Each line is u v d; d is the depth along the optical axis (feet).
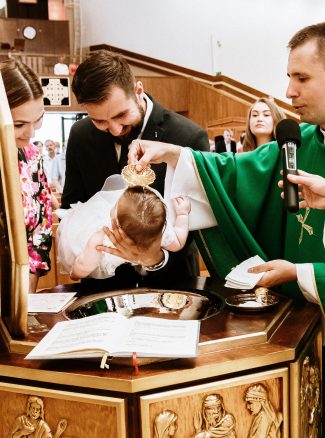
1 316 4.41
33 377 3.50
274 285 4.81
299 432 3.79
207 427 3.47
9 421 3.67
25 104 4.81
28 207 5.75
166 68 29.50
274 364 3.72
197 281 5.36
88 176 6.41
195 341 3.52
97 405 3.36
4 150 3.63
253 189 5.41
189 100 29.14
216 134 25.09
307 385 4.08
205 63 28.89
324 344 4.83
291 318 4.37
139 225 4.93
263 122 11.19
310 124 5.30
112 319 3.88
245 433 3.61
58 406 3.49
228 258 5.63
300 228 5.14
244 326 3.98
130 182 5.03
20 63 5.00
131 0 29.63
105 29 30.09
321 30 4.64
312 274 4.56
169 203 5.56
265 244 5.58
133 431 3.35
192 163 5.46
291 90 4.78
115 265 5.37
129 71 5.32
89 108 5.24
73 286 5.42
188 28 29.04
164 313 4.62
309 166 5.18
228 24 28.53
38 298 4.93
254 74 28.60
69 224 5.52
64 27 24.48
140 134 6.05
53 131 20.68
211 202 5.43
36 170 6.01
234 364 3.50
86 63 5.19
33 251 5.85
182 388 3.40
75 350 3.41
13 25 23.86
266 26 28.32
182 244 5.43
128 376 3.28
